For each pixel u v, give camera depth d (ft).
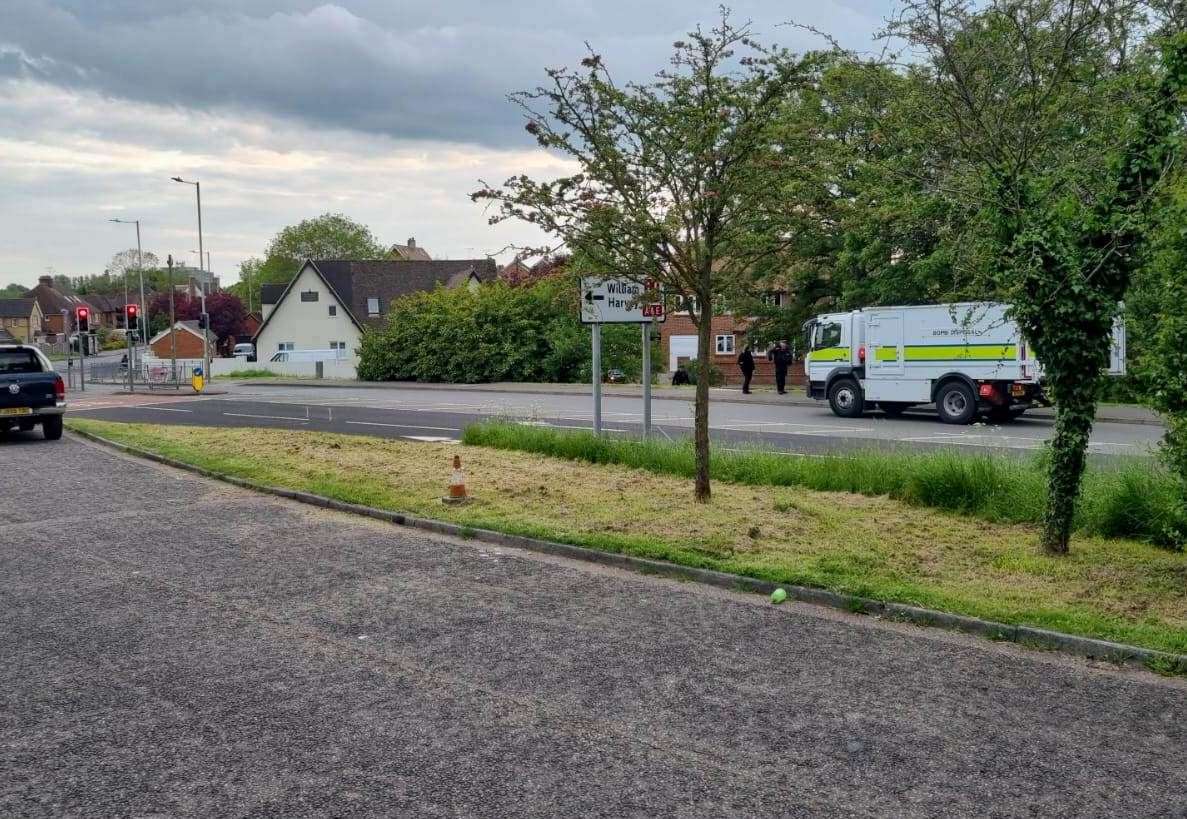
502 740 16.30
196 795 14.51
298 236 371.15
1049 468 28.17
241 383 167.94
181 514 37.37
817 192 32.58
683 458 44.32
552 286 38.34
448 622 23.03
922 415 81.25
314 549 31.12
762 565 26.66
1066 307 25.98
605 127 32.01
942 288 71.41
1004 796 14.29
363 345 171.42
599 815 13.78
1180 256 23.24
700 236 33.94
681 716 17.26
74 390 148.66
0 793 14.64
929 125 30.25
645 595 25.34
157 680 19.31
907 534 30.78
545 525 32.68
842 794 14.35
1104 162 26.35
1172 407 24.23
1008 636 21.36
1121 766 15.25
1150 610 22.50
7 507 39.11
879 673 19.39
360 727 16.89
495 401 106.52
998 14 28.60
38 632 22.58
